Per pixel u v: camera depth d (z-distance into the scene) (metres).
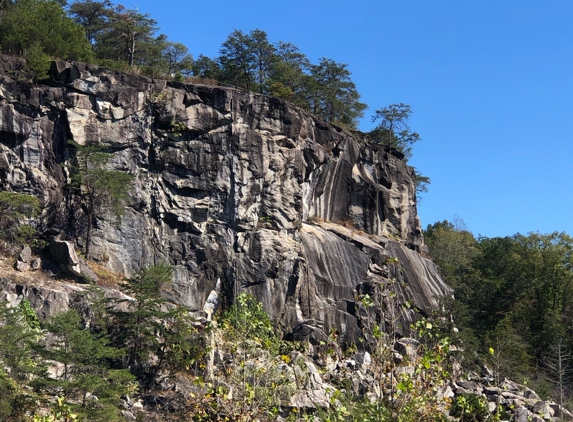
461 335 46.41
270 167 49.25
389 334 19.89
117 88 46.00
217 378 23.42
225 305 45.72
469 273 81.25
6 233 40.69
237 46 64.06
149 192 46.06
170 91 47.28
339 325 48.69
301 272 48.12
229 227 47.31
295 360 25.33
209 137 47.78
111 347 31.12
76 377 28.14
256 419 19.66
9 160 43.19
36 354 29.45
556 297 75.81
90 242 43.53
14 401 26.78
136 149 46.09
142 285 34.75
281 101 50.56
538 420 34.62
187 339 33.25
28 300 36.03
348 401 19.78
